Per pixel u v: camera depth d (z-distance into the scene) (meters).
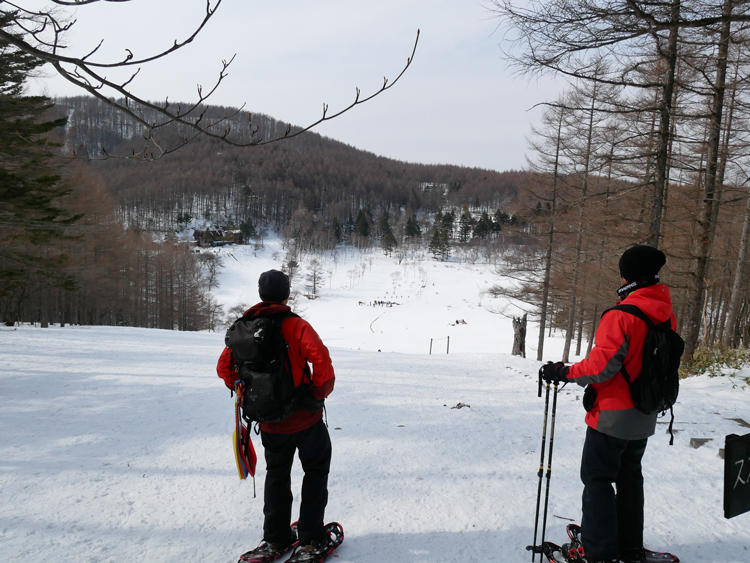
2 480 3.75
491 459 4.41
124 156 2.52
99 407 6.16
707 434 4.82
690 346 9.77
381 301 83.75
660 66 9.38
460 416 6.10
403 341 49.03
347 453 4.55
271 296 2.63
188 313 50.53
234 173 170.12
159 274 47.59
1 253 14.55
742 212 14.56
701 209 10.16
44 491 3.57
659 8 4.88
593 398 2.50
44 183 11.70
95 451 4.50
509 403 6.92
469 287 97.94
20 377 7.80
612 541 2.44
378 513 3.28
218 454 4.50
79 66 2.18
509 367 10.94
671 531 3.01
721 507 3.34
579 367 2.43
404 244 148.25
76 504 3.37
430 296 89.31
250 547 2.85
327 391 2.59
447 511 3.31
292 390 2.53
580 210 18.67
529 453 4.60
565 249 20.80
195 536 2.96
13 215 11.34
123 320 42.59
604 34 5.12
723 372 7.92
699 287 9.92
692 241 13.16
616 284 15.89
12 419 5.48
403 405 6.70
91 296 32.72
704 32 6.12
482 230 144.75
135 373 8.57
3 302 27.03
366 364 10.90
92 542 2.86
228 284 93.06
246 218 154.88
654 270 2.50
